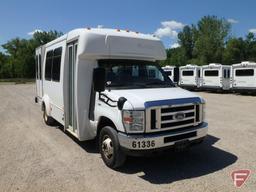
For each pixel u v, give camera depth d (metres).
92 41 6.17
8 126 9.89
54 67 8.42
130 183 4.99
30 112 13.27
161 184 4.94
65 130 7.71
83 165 5.87
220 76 25.62
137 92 5.60
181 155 6.45
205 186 4.83
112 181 5.08
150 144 5.01
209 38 63.06
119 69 6.31
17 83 52.03
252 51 66.31
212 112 13.02
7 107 15.16
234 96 22.50
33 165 5.89
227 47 64.06
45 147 7.18
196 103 5.62
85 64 6.34
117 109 5.33
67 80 7.26
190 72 28.81
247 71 23.00
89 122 6.47
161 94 5.52
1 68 78.31
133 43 6.64
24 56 75.94
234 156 6.37
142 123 5.05
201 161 6.06
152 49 6.95
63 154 6.59
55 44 8.30
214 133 8.57
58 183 5.01
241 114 12.38
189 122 5.55
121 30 6.92
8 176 5.33
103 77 5.62
